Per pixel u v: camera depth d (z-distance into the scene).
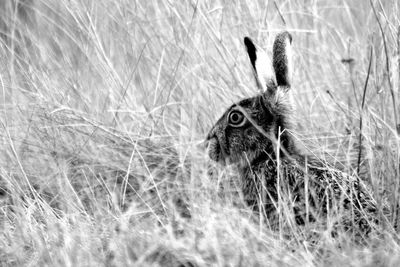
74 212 19.88
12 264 17.94
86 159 22.67
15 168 22.20
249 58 23.34
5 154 22.72
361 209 18.41
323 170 19.61
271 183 20.19
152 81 25.75
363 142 21.06
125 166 22.58
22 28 29.19
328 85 24.61
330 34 26.58
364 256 16.98
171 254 17.47
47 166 22.41
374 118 20.89
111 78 25.14
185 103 24.19
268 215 19.83
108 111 23.67
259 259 16.84
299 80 24.94
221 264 16.75
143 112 23.94
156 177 22.31
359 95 22.62
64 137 23.41
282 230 18.30
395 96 20.61
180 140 23.00
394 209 18.61
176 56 25.42
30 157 22.77
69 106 24.44
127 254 17.31
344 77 25.02
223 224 18.16
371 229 18.06
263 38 25.23
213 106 24.11
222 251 17.16
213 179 22.14
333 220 17.92
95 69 25.89
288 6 26.94
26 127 23.45
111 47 27.30
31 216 19.56
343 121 23.47
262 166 20.66
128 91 25.05
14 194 20.53
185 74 24.41
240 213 19.86
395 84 20.77
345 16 28.95
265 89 21.03
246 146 21.14
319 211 18.59
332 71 25.36
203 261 16.98
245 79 24.59
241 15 25.66
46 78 25.06
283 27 25.80
